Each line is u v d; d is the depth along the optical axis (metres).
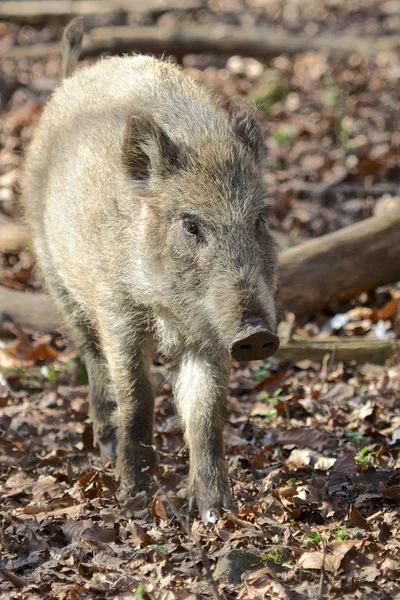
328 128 21.94
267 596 7.03
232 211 8.39
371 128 21.98
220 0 36.81
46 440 11.20
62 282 11.34
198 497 8.89
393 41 27.97
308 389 12.66
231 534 8.09
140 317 9.40
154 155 8.77
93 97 10.74
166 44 26.61
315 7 35.50
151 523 8.67
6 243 16.78
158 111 9.59
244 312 7.86
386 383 12.46
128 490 9.41
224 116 9.67
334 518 8.69
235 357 7.79
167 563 7.64
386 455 10.30
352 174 18.80
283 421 11.62
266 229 8.85
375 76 25.83
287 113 23.59
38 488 9.45
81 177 9.98
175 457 10.50
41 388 13.13
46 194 11.11
